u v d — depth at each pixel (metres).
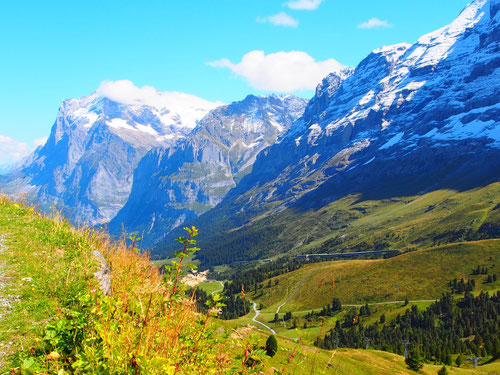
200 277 7.36
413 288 186.62
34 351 7.43
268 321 178.75
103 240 15.08
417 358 70.62
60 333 7.06
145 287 7.26
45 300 9.53
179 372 6.38
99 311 6.80
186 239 7.27
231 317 163.50
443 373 72.19
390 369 66.75
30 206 18.16
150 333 6.54
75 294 9.91
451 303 158.50
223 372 7.18
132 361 5.82
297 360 6.90
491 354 116.56
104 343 6.37
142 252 12.16
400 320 156.88
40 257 12.20
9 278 10.50
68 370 6.56
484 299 158.62
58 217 16.59
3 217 16.09
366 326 160.12
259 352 7.23
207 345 7.38
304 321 172.25
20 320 8.59
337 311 179.75
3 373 6.82
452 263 199.00
